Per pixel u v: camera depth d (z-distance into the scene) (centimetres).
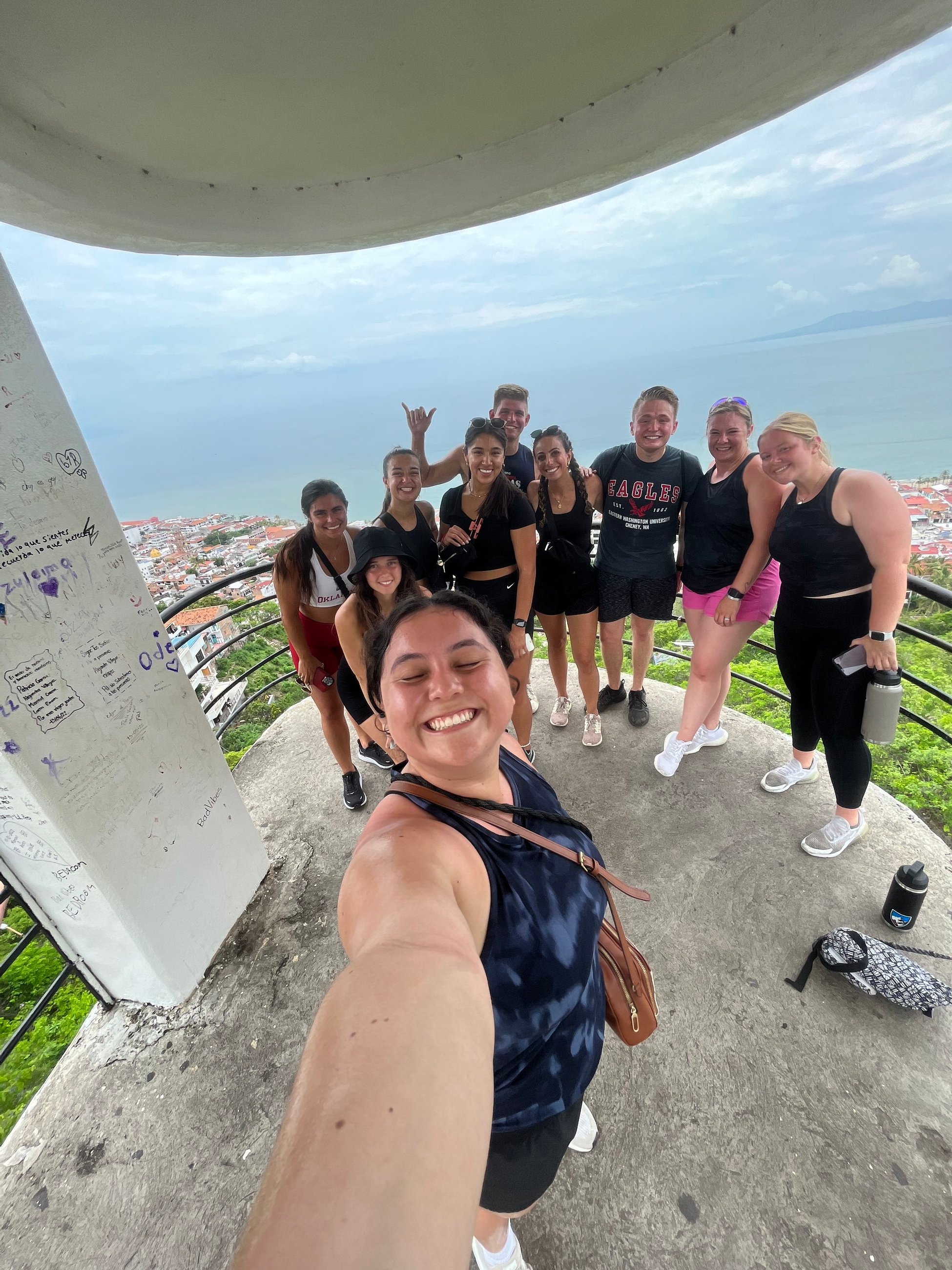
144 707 184
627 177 195
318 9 126
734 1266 134
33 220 159
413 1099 46
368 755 322
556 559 277
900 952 188
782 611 229
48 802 153
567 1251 138
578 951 88
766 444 199
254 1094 177
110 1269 145
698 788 281
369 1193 40
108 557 170
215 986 210
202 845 212
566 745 324
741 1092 164
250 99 151
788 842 246
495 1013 80
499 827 86
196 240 193
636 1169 150
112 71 131
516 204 207
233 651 962
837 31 139
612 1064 173
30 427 146
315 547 252
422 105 167
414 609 91
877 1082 164
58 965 504
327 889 247
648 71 168
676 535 279
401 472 241
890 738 196
